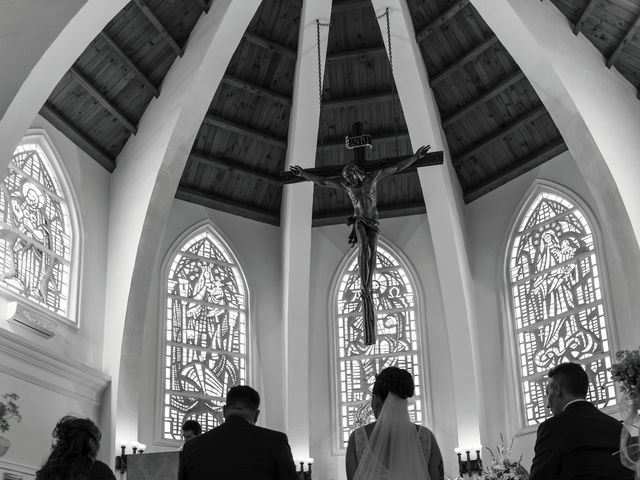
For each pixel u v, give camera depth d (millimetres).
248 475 4781
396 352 18000
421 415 17422
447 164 17797
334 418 17688
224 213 18766
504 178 18141
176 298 17375
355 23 17109
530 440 16047
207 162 18219
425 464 5059
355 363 18141
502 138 17938
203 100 15750
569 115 14703
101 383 15352
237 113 18141
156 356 16625
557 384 4828
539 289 16984
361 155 13875
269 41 17047
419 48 16969
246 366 17875
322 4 15344
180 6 15828
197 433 9117
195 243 18156
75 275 15711
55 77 12797
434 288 18250
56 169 15820
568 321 16266
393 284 18609
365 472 5031
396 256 18719
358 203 13586
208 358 17391
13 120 12359
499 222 18047
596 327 15742
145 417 16094
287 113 18328
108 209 17062
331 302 18625
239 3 14922
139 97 16938
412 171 17297
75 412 14727
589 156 14758
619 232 14719
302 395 17281
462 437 16531
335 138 18875
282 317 18125
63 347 14859
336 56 17406
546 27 14797
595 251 16062
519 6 14391
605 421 4570
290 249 17594
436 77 17547
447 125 18234
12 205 14453
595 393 15406
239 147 18562
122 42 15828
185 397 16797
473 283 17953
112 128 17000
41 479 4727
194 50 15820
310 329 18344
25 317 13633
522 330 17078
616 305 15461
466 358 16906
